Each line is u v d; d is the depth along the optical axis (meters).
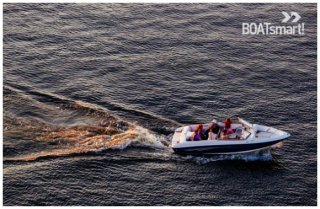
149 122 37.75
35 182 32.16
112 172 33.28
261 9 49.88
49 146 35.00
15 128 36.34
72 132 36.41
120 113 38.53
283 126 37.78
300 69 43.31
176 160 34.50
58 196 31.42
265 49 45.44
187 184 32.72
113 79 42.03
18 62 43.25
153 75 42.47
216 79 42.19
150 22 48.25
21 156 34.06
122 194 31.84
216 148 34.69
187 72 42.88
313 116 38.62
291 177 33.28
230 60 44.28
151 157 34.59
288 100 40.16
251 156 34.91
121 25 47.78
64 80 41.75
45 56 44.03
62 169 33.16
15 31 46.34
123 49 45.19
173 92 40.72
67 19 48.19
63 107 38.81
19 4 49.19
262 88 41.34
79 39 46.06
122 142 35.59
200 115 38.69
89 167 33.47
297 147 35.75
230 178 33.19
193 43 46.06
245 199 31.75
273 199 31.77
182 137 35.19
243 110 39.19
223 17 48.91
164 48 45.47
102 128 36.91
